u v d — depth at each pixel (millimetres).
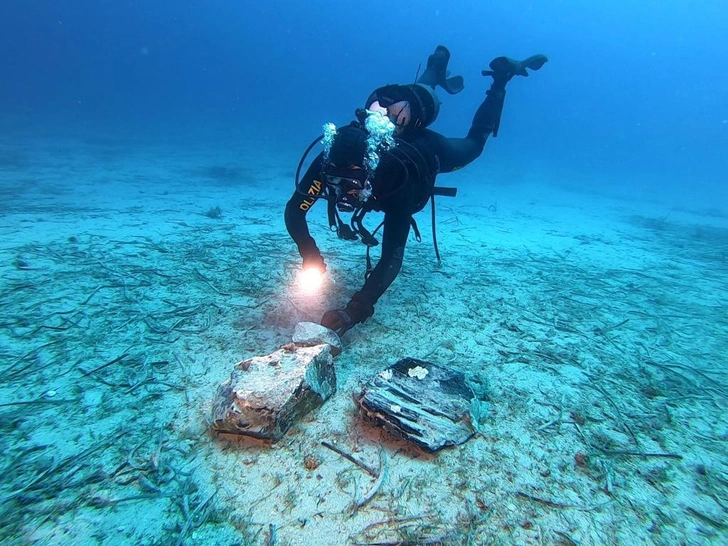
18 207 6305
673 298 4391
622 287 4664
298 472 1781
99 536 1451
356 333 3086
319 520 1569
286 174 14766
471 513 1638
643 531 1597
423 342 3025
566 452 1997
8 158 12008
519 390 2498
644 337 3377
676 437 2158
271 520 1557
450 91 5629
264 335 2945
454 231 7301
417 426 1944
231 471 1766
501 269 5004
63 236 4812
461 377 2305
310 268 3125
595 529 1596
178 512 1567
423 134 3357
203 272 4070
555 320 3584
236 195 9891
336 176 2338
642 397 2514
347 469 1816
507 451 1975
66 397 2141
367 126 2453
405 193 2652
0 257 3904
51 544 1408
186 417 2068
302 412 2078
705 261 6391
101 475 1695
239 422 1848
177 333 2881
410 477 1795
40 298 3186
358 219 2688
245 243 5242
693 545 1549
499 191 15641
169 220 6312
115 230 5340
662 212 13188
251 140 28953
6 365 2359
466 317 3512
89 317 2988
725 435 2197
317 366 2205
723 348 3250
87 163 12828
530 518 1630
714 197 20844
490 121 4660
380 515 1606
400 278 4367
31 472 1681
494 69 4867
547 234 7754
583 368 2811
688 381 2727
